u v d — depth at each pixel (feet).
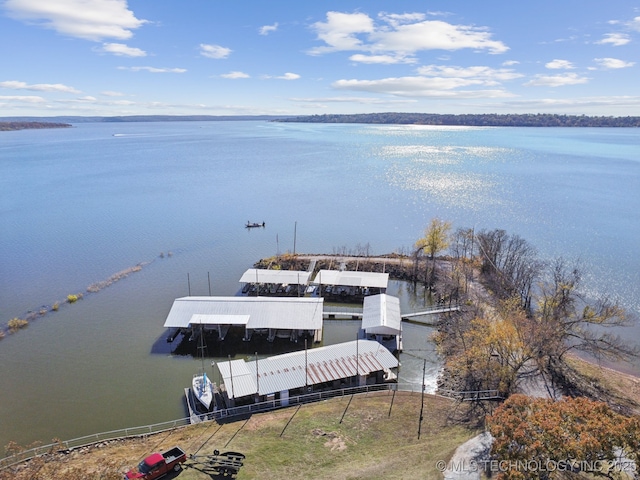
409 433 133.69
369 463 118.73
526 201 474.08
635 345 198.59
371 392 160.15
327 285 266.98
